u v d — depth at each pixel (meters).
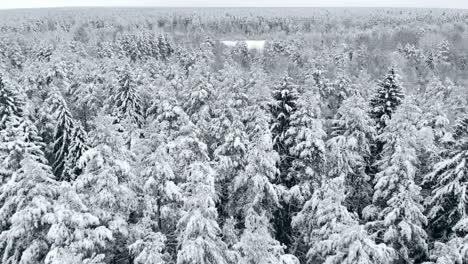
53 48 73.56
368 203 25.52
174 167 19.41
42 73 45.59
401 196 18.48
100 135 17.39
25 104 33.94
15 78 46.59
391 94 28.66
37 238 14.76
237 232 18.91
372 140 27.30
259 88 30.55
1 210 15.21
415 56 82.62
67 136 30.59
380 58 81.56
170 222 18.66
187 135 21.86
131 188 18.06
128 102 36.72
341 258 14.96
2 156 20.09
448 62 82.94
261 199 20.58
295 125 24.59
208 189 16.50
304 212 20.14
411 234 18.55
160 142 20.59
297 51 85.31
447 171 20.25
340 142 23.86
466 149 19.62
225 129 26.83
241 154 22.72
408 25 128.00
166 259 16.47
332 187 17.59
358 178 25.59
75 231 14.17
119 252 17.95
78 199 14.80
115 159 17.16
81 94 41.88
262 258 13.49
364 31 127.44
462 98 40.19
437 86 46.41
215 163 22.73
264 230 14.90
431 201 20.62
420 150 23.81
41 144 28.72
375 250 14.07
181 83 42.12
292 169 24.66
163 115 27.92
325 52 76.44
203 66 44.12
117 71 46.59
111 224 15.92
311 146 23.12
